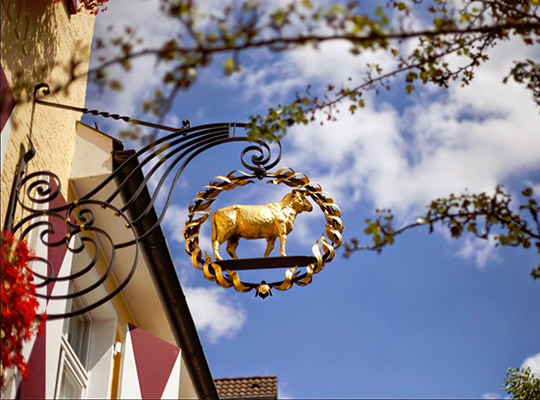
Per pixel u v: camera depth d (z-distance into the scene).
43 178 6.20
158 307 7.72
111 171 6.82
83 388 6.75
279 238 6.00
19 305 4.85
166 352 7.41
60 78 6.93
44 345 5.52
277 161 6.16
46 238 5.89
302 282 5.73
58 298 5.09
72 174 6.83
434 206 4.51
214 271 5.81
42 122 6.37
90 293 7.03
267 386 11.61
